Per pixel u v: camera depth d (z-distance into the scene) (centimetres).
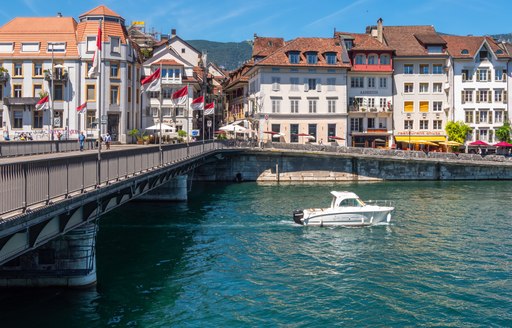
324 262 2338
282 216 3538
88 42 5934
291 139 6912
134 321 1595
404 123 7269
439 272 2175
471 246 2641
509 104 7212
